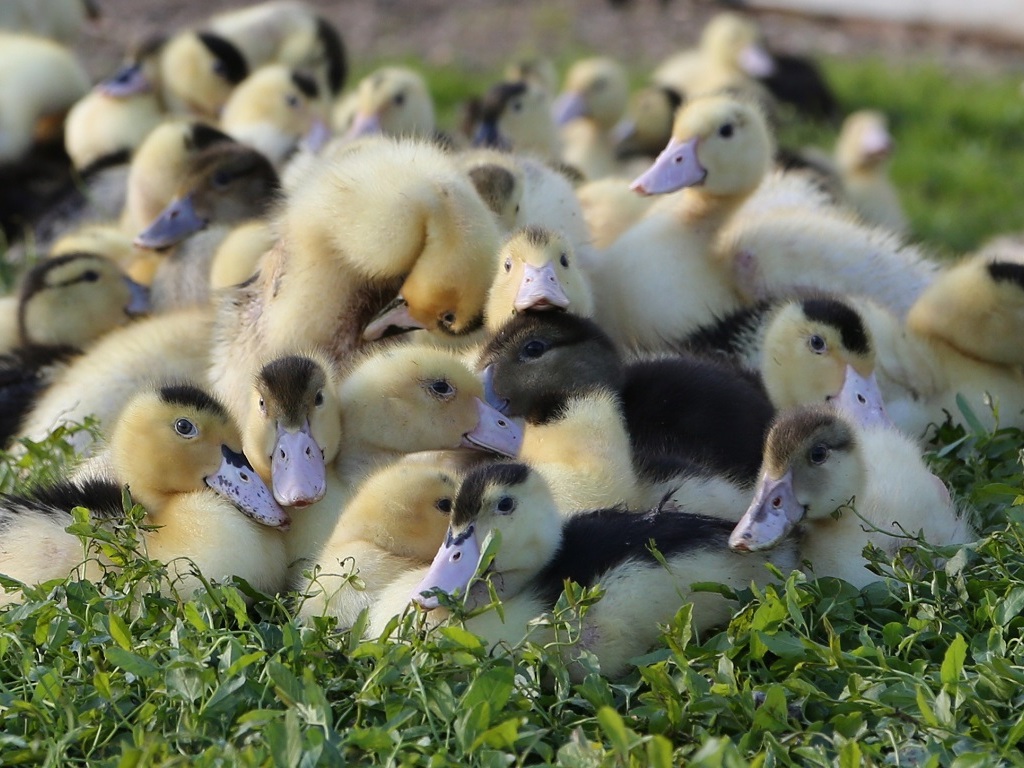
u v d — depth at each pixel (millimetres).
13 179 20828
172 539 10438
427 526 10266
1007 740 8367
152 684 8906
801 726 8672
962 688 8773
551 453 10711
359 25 34281
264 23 25062
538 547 9594
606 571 9508
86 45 30797
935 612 9562
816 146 26984
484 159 14336
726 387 11992
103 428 13117
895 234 17016
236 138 18891
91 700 8906
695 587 9477
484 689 8516
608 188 16484
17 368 14609
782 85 27906
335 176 12164
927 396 13328
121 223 18391
